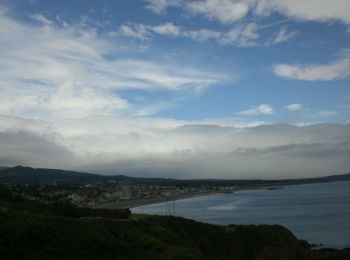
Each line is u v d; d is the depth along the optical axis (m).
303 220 132.25
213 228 75.56
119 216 62.47
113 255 33.25
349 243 90.31
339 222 126.44
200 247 69.62
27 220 36.97
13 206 54.47
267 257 68.31
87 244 33.69
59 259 30.12
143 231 52.41
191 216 148.88
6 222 35.72
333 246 86.94
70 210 59.50
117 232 47.56
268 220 133.25
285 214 152.88
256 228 75.69
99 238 35.47
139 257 35.19
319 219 134.62
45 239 32.81
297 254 74.38
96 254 32.47
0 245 30.58
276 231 76.06
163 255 41.00
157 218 72.62
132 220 57.47
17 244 31.33
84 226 39.75
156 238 50.44
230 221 130.88
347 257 75.12
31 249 30.94
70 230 36.06
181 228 72.06
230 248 71.25
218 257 68.56
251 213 160.12
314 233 104.62
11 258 29.17
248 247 72.19
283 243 73.88
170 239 54.12
